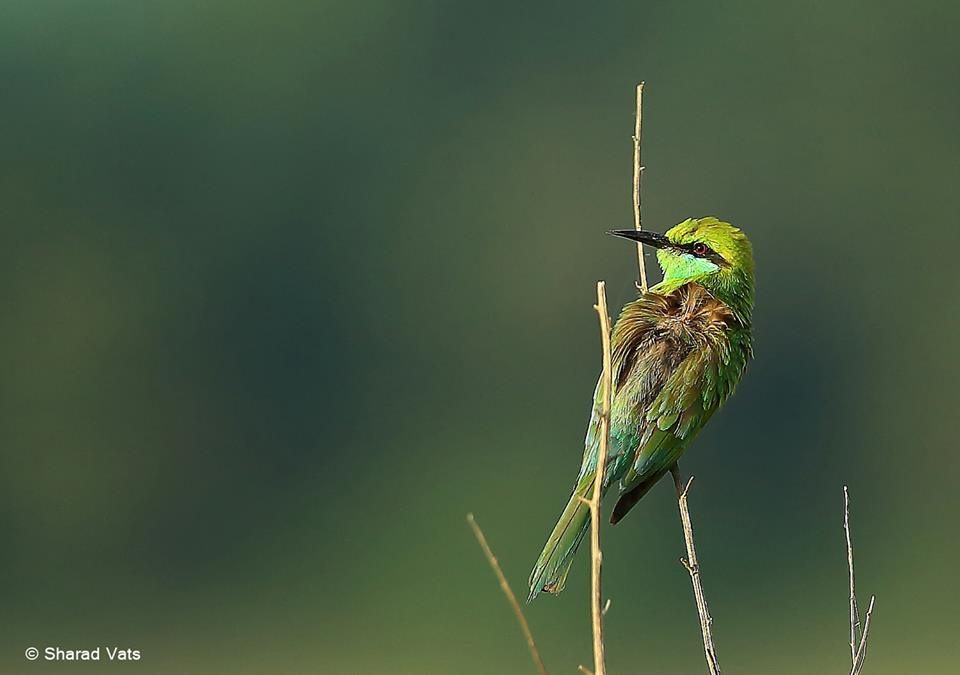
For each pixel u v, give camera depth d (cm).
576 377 2161
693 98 2331
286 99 2336
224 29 2342
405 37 2383
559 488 2011
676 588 1766
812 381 2058
